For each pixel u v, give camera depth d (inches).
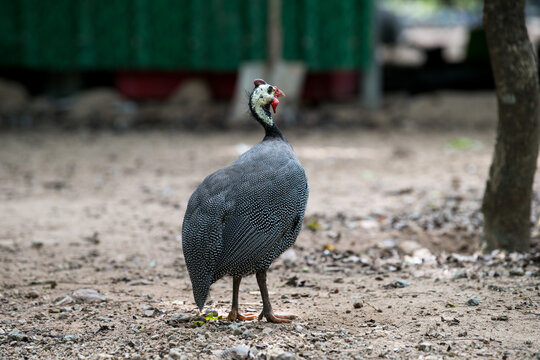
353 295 281.7
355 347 220.8
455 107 864.9
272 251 239.3
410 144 681.6
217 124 799.7
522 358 208.4
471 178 520.7
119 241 373.7
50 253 351.3
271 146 249.0
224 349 218.8
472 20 1450.5
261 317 248.2
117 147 671.8
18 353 223.3
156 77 879.1
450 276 302.7
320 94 909.2
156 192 488.7
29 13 861.2
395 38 1218.6
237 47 856.3
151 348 224.2
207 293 225.1
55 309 268.2
